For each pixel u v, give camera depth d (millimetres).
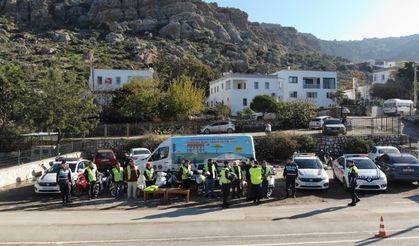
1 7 121562
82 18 124438
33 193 20047
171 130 42688
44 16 119500
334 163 22438
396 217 13578
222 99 63500
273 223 12922
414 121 47812
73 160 21719
